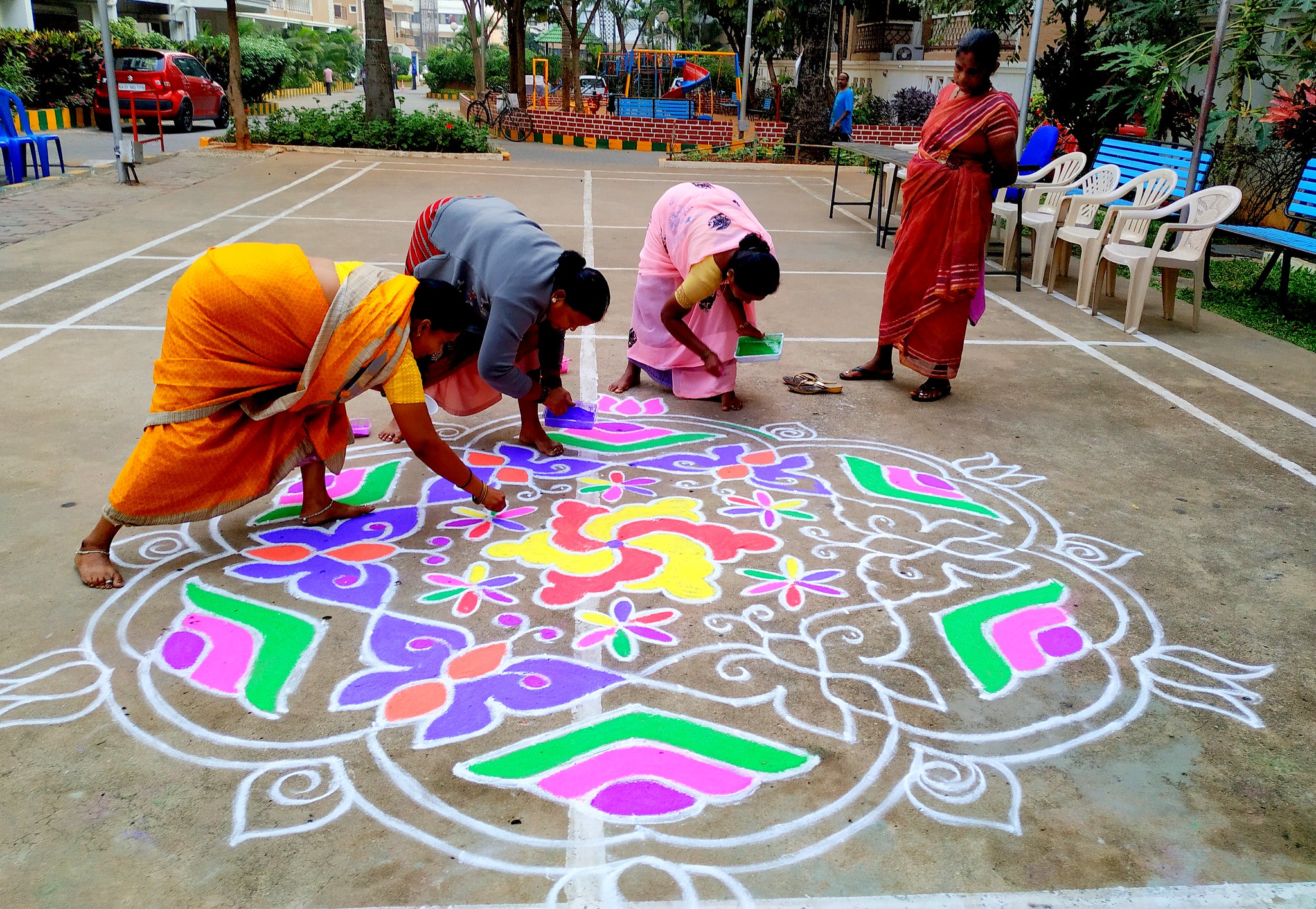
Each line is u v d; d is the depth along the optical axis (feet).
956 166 15.33
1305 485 13.41
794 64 95.20
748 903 6.54
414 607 9.88
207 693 8.48
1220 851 7.13
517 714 8.32
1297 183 28.19
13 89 55.93
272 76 86.02
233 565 10.57
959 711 8.57
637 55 89.71
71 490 11.96
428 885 6.61
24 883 6.48
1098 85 36.86
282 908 6.37
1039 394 16.79
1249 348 19.63
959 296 15.44
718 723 8.29
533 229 12.12
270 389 10.05
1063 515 12.35
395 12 264.72
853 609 10.09
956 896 6.64
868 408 16.02
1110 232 21.40
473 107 74.79
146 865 6.68
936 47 64.13
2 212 28.32
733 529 11.75
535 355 12.98
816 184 44.16
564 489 12.69
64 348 16.96
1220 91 33.71
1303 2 25.59
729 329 14.60
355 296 9.77
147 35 75.25
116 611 9.62
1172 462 14.08
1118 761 8.03
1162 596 10.54
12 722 8.02
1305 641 9.78
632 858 6.88
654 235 14.73
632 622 9.72
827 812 7.36
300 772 7.61
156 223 27.78
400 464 13.30
